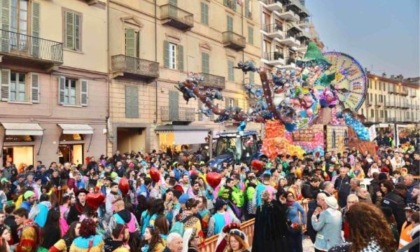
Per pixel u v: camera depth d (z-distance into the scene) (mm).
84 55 23547
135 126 26875
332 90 24234
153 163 16500
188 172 13273
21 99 20234
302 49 52719
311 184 9781
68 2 22703
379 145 26750
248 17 41938
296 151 20969
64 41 22422
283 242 6570
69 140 22516
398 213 7070
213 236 6754
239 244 4934
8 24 19812
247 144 21094
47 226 6523
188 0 32656
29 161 20500
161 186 10406
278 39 47781
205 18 34750
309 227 7270
